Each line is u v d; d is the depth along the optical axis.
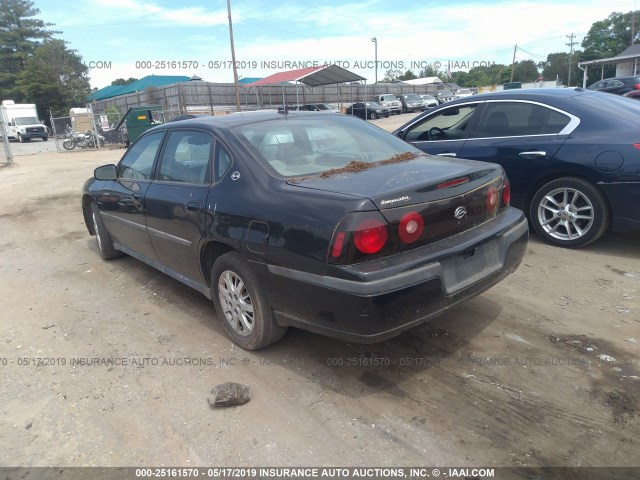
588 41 72.44
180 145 3.97
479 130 5.57
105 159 18.67
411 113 37.50
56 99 49.94
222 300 3.57
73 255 6.08
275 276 2.97
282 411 2.84
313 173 3.25
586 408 2.71
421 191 2.78
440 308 2.84
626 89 23.36
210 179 3.53
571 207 4.96
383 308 2.59
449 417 2.70
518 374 3.04
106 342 3.76
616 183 4.57
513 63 76.00
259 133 3.57
